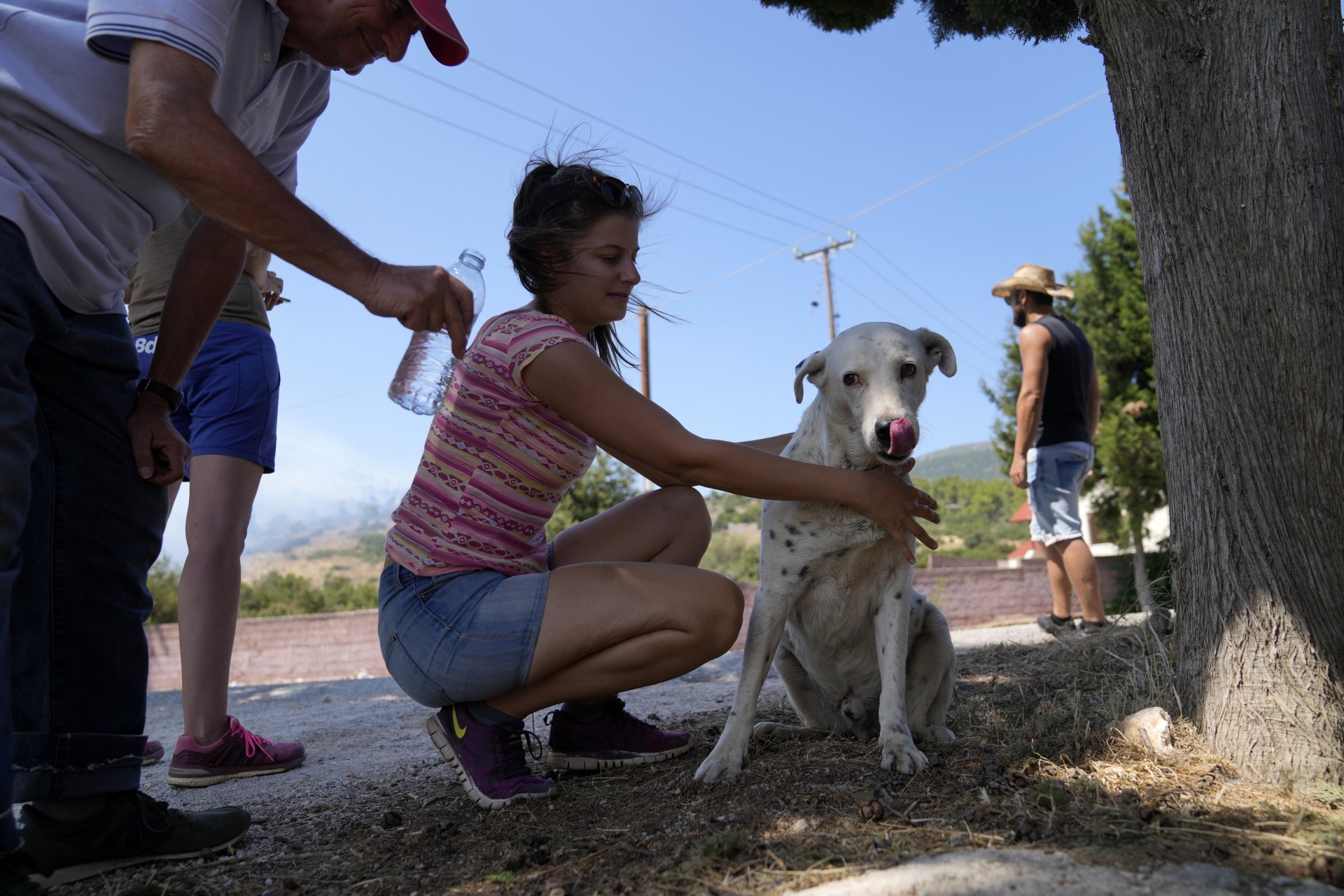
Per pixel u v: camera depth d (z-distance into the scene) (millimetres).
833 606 2854
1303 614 2211
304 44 2176
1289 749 2172
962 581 14305
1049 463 5379
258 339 3305
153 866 2230
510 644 2312
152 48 1718
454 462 2455
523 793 2430
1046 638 5422
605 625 2307
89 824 2105
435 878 2012
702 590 2336
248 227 1758
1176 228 2428
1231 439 2320
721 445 2340
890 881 1623
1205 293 2367
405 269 1853
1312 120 2246
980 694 3662
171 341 2410
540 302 2617
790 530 2773
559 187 2475
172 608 29781
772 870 1803
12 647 1979
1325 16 2311
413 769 3117
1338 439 2213
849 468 2861
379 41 2172
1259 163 2266
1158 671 2922
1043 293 5582
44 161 1814
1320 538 2219
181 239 3285
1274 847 1750
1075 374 5391
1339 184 2256
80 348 2018
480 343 2447
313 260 1797
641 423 2312
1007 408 16078
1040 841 1828
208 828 2291
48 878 2086
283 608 34219
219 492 3193
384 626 2520
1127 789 2129
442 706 2490
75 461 2066
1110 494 14578
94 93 1804
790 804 2221
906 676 3021
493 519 2453
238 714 5367
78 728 2055
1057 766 2316
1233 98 2299
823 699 3182
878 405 2590
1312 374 2225
